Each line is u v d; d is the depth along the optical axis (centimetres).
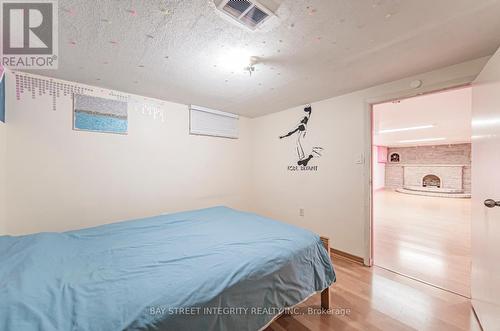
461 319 159
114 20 130
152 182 279
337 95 276
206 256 134
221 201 354
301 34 145
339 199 278
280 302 129
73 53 169
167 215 240
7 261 116
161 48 162
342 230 274
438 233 353
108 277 109
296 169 331
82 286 100
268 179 376
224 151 358
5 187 192
